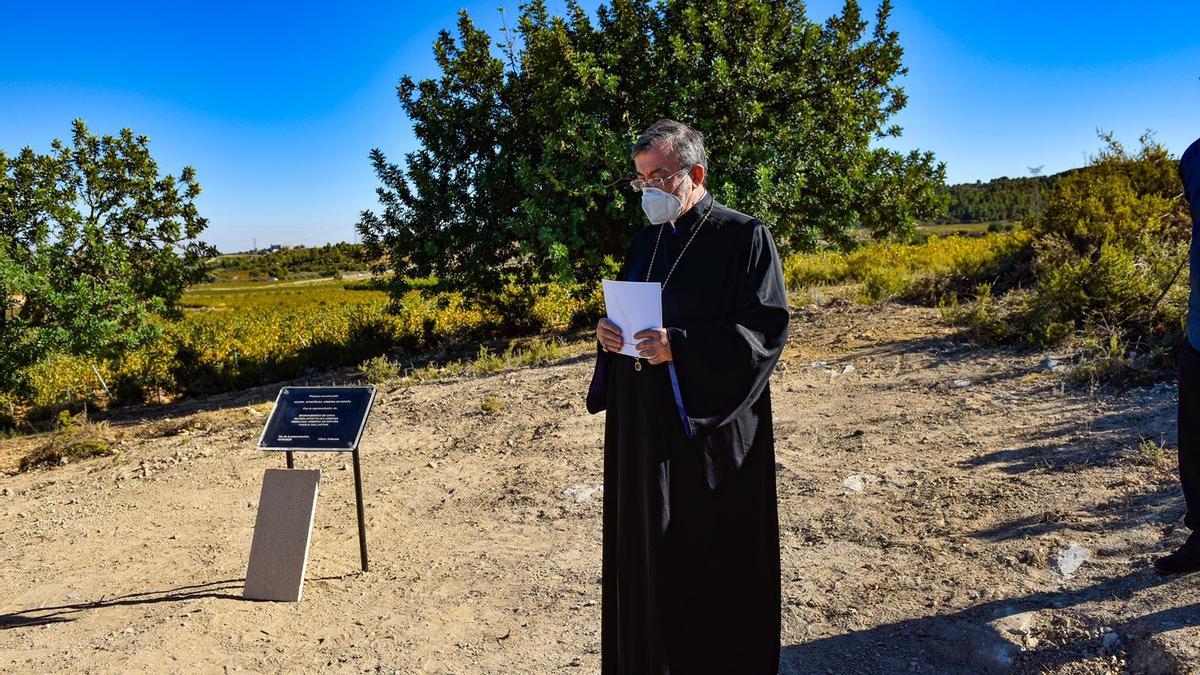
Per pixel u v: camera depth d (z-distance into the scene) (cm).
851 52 1297
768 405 272
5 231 1295
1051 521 404
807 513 477
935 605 351
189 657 389
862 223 1359
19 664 397
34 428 1163
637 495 278
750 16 1188
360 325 1549
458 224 1332
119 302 1275
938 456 529
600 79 1140
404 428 816
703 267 274
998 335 783
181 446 846
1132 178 1238
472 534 531
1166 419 511
